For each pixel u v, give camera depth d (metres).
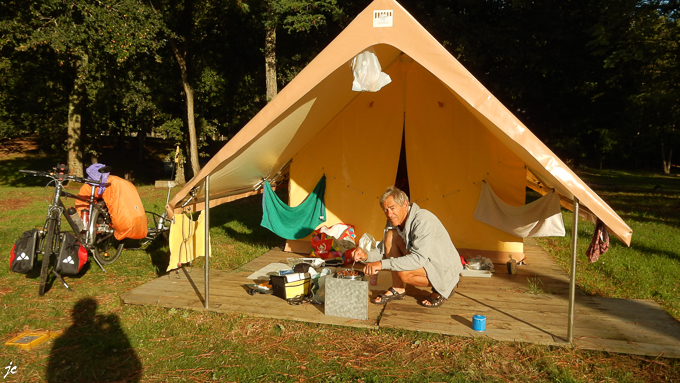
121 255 6.25
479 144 5.77
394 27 3.38
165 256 6.23
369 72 3.60
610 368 3.12
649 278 5.36
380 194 6.09
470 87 3.29
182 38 14.62
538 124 15.09
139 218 5.45
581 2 12.41
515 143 3.39
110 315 4.08
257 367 3.14
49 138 22.80
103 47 12.35
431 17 12.25
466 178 5.84
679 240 7.95
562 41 12.44
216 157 3.93
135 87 15.88
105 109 18.08
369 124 6.07
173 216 4.58
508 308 4.14
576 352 3.33
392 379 2.99
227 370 3.10
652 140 30.75
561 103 13.95
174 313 4.05
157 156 29.08
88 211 5.34
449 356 3.29
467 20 12.12
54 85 17.61
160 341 3.56
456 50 12.21
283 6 11.20
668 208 12.96
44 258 4.57
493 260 5.84
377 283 4.88
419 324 3.71
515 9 11.96
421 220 3.88
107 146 30.97
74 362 3.21
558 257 6.51
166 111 18.09
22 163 22.73
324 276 4.34
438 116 5.88
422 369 3.12
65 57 14.26
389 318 3.84
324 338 3.59
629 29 11.45
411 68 5.85
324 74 3.57
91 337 3.62
